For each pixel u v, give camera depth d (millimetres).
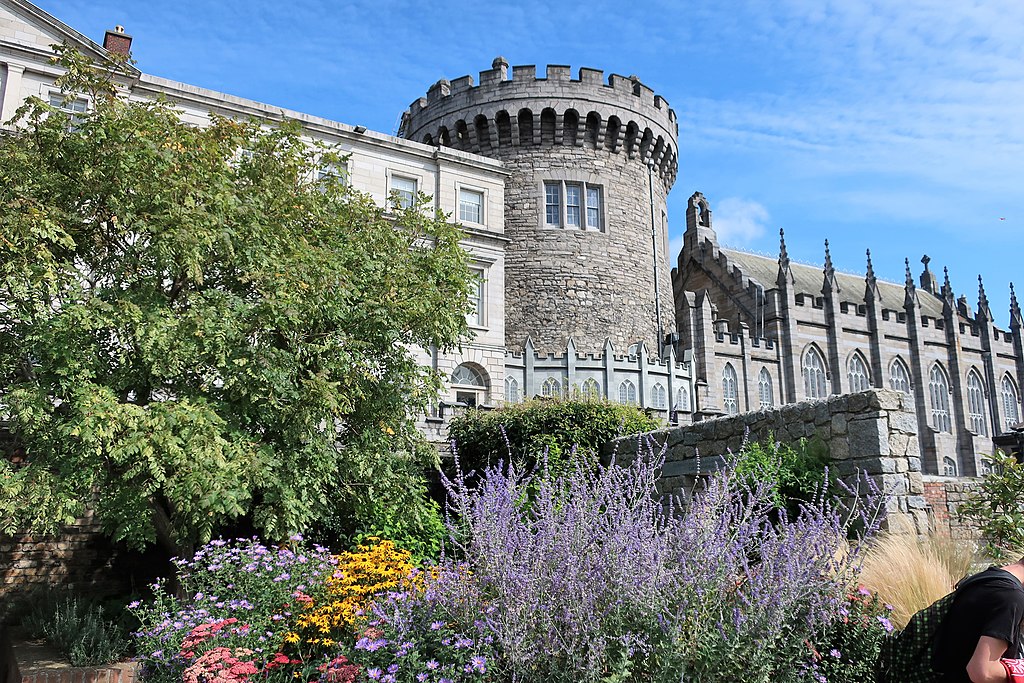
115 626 10453
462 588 6449
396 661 6117
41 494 10227
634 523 6422
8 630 12008
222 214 12562
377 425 14055
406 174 33781
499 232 35375
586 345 43062
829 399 10617
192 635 7750
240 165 15438
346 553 9742
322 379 12219
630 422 16984
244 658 7473
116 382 11586
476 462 17953
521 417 17312
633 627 5672
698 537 5957
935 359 64500
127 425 10258
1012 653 4207
